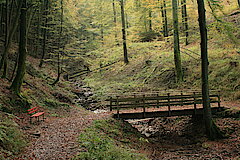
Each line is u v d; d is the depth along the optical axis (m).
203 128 11.09
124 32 22.08
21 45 12.05
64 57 17.67
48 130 8.74
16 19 11.16
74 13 19.55
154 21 23.38
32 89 14.11
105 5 28.86
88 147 6.52
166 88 17.05
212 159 7.14
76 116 12.66
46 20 20.92
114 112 12.54
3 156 5.18
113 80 21.52
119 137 9.20
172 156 7.85
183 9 21.05
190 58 19.02
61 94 16.67
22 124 8.89
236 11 21.69
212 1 9.88
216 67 16.25
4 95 10.56
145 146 9.26
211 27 11.30
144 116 11.87
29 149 6.38
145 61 22.19
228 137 9.70
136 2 22.61
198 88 15.45
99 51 22.22
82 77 25.69
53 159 5.55
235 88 14.05
